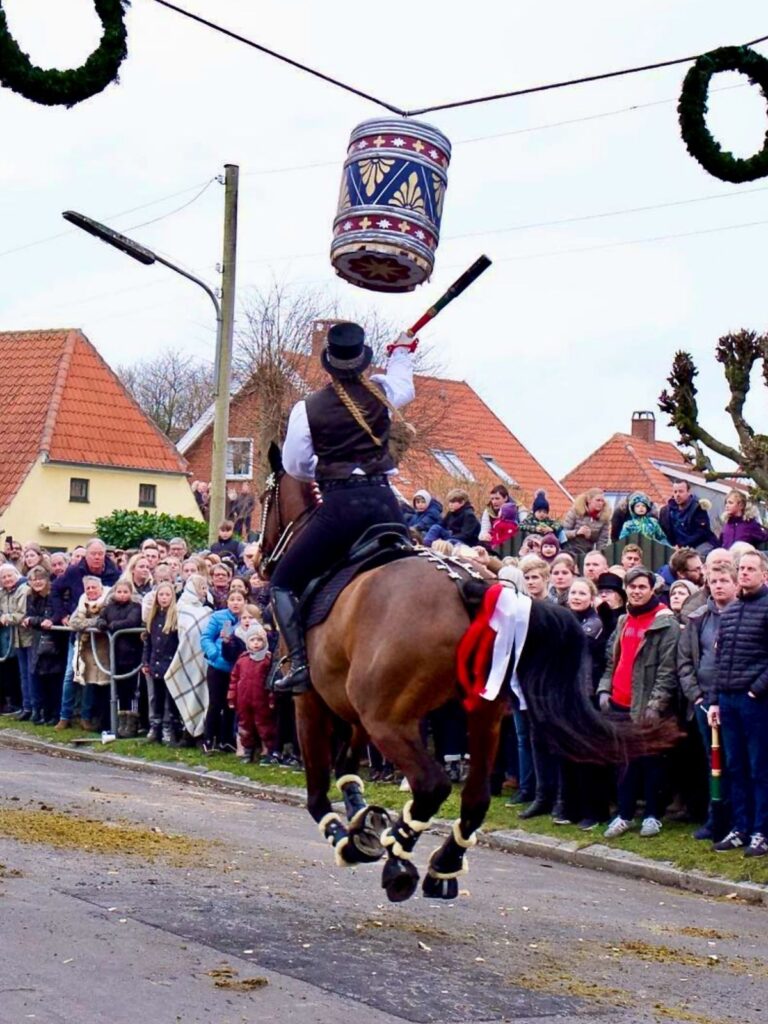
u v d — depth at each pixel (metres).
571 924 7.79
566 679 6.71
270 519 8.30
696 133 8.29
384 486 7.31
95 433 36.06
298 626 7.21
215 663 14.45
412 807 6.58
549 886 9.19
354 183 7.38
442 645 6.52
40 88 7.57
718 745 10.33
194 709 14.72
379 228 7.27
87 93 7.71
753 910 8.87
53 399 35.78
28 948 6.25
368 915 7.49
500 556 16.00
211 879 8.13
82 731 16.39
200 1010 5.52
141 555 16.58
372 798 12.31
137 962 6.12
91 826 9.82
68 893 7.39
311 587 7.20
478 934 7.27
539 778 11.45
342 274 7.64
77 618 16.09
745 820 10.12
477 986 6.13
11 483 34.41
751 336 15.84
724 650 10.16
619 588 11.76
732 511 13.80
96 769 14.15
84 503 35.50
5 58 7.43
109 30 7.71
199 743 15.08
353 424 7.27
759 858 9.82
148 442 37.03
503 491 16.39
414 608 6.57
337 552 7.22
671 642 10.85
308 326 36.03
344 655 6.89
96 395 36.81
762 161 8.34
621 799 10.80
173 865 8.52
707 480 15.84
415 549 6.98
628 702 11.03
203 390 57.62
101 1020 5.34
